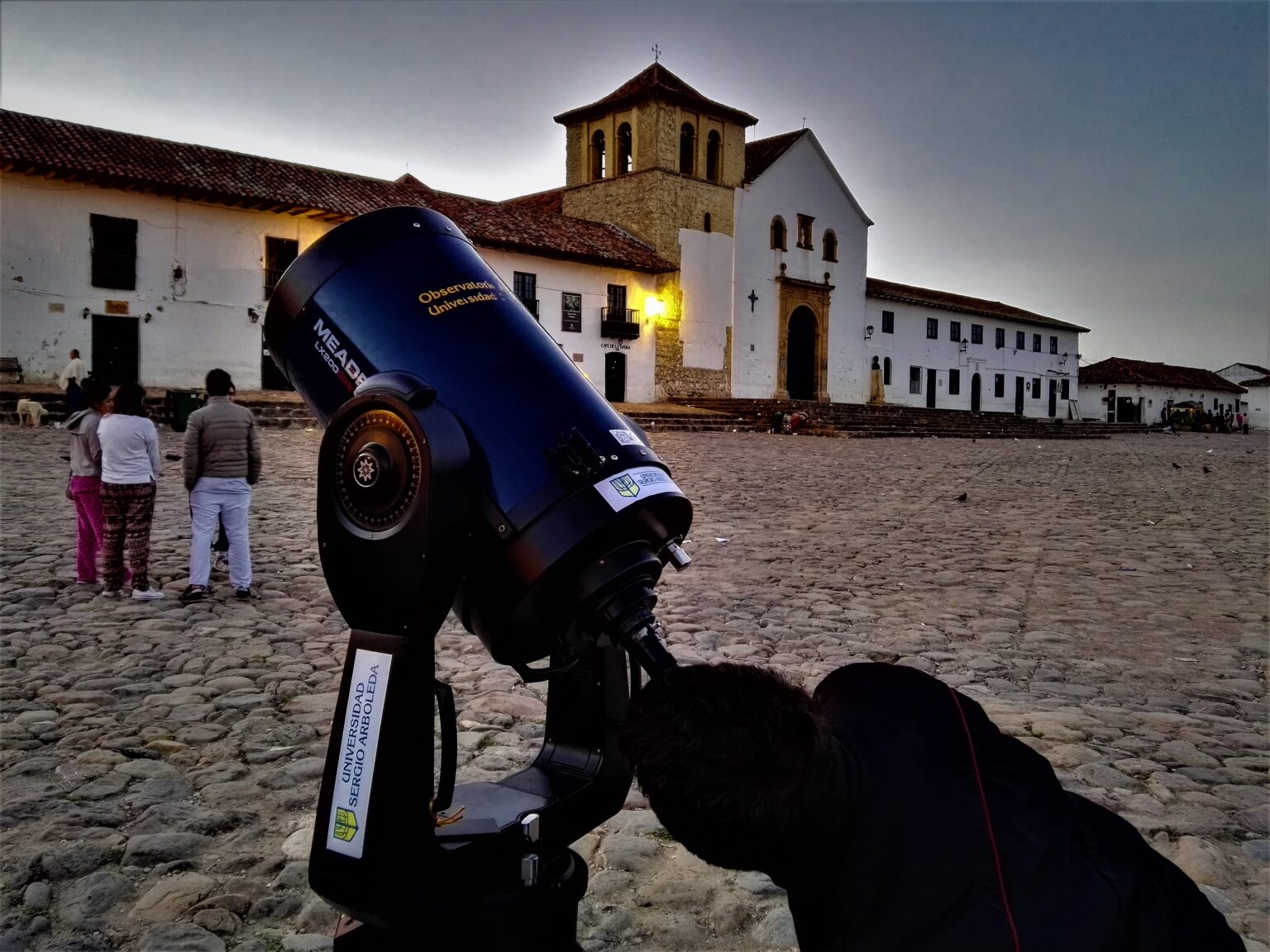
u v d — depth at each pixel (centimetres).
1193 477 2122
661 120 3919
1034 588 862
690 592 807
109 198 2666
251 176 2930
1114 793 404
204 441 713
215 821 351
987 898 120
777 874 128
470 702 501
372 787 192
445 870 199
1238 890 328
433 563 190
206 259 2825
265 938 283
